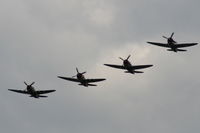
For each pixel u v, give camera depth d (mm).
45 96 155625
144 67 149125
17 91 154500
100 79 151500
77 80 151625
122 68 149875
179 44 154250
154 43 155375
